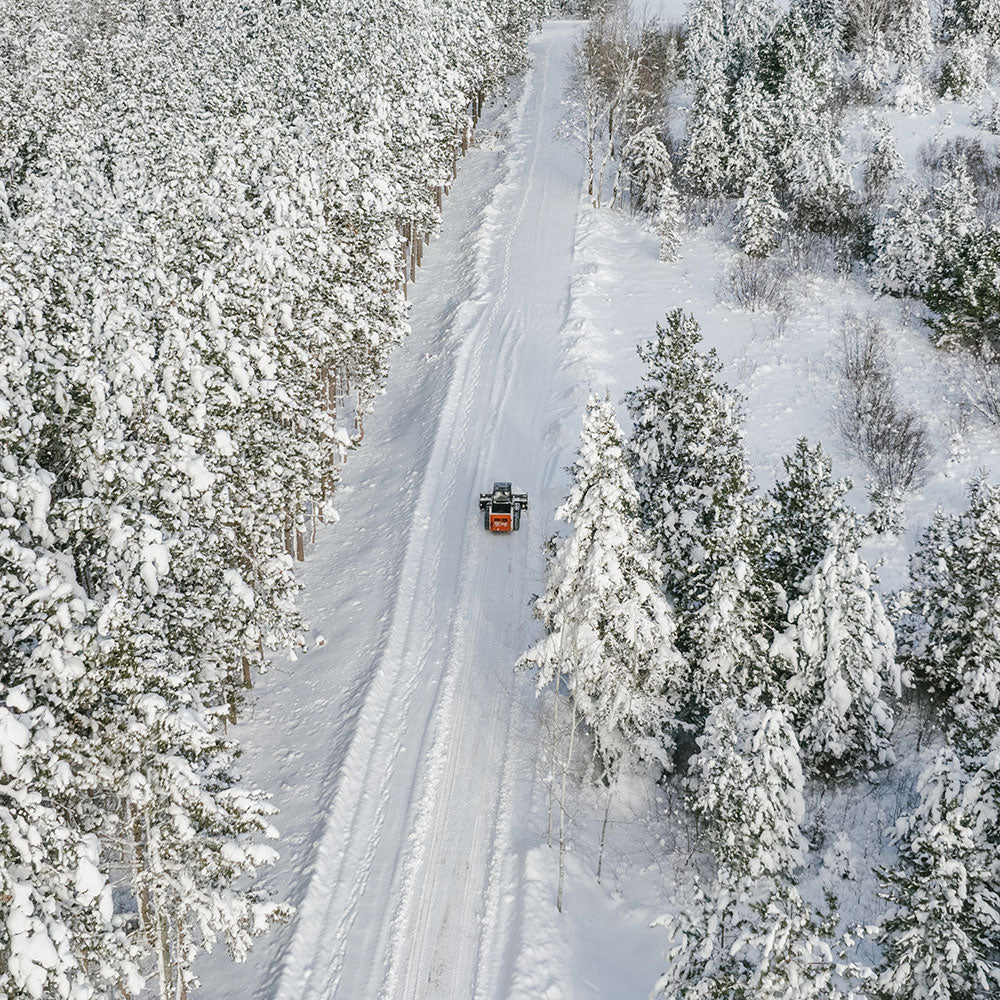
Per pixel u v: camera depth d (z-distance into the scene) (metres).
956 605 25.80
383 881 24.59
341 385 50.44
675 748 26.88
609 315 53.53
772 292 52.94
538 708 29.86
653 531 26.38
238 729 30.67
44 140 53.53
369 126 49.62
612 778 26.70
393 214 51.00
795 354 48.12
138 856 20.11
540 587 34.81
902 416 41.59
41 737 16.44
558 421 43.97
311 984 22.09
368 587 35.84
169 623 22.78
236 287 32.78
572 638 23.94
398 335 46.22
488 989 21.81
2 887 15.68
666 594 26.77
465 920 23.55
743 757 21.81
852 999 15.79
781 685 24.97
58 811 18.72
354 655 32.56
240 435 29.00
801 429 42.22
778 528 26.16
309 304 37.59
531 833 25.84
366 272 43.59
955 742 23.31
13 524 18.75
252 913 19.80
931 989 17.88
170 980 20.38
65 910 17.36
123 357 24.97
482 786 27.28
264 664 30.55
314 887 24.25
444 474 41.53
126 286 30.03
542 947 22.52
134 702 17.66
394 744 28.78
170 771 17.89
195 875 19.39
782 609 24.95
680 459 26.95
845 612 23.77
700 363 28.67
